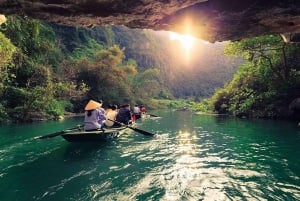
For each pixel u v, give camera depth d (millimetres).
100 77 33500
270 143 8953
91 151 7777
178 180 5242
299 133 10852
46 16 4840
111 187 4875
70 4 4398
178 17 5273
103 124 9023
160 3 4520
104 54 38125
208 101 33719
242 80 23234
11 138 10125
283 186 4840
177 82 97188
